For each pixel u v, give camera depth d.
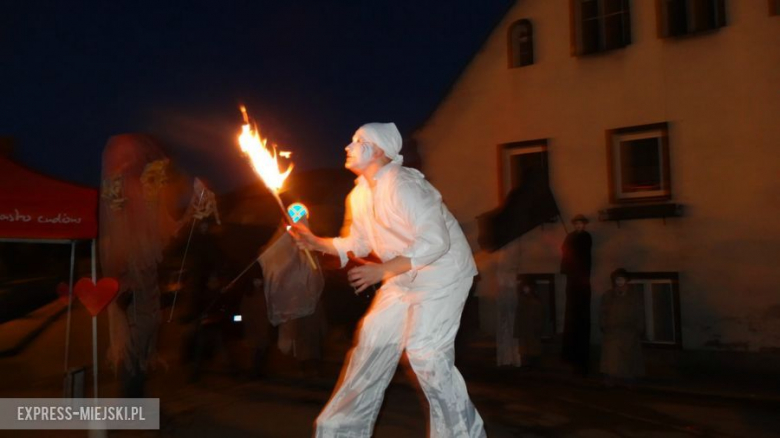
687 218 12.07
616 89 12.88
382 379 4.23
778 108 11.34
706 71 11.96
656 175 12.58
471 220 14.47
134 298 6.49
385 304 4.23
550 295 13.30
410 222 3.99
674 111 12.27
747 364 11.37
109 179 6.37
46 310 13.77
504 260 11.68
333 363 11.70
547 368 11.21
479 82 14.43
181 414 7.22
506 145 14.09
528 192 12.60
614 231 12.80
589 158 13.14
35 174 5.61
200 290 8.96
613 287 9.93
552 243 13.35
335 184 13.86
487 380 10.16
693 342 11.94
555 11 13.56
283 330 10.11
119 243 6.41
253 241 10.45
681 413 7.70
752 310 11.47
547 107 13.62
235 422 6.85
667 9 12.43
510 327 11.40
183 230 8.55
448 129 14.80
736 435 6.69
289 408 7.57
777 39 11.37
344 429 4.18
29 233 5.53
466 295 4.24
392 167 4.15
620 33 12.92
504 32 14.16
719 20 11.84
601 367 9.83
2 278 15.09
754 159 11.52
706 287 11.87
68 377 6.07
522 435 6.55
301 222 4.38
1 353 11.08
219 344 10.21
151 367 6.84
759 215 11.46
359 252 4.39
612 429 6.85
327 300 14.05
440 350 4.13
